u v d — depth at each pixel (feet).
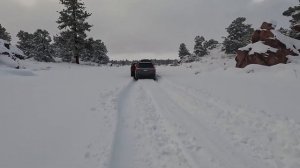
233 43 174.19
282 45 92.22
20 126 30.37
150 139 29.58
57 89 54.65
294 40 98.43
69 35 186.19
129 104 46.21
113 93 52.60
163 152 26.30
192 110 41.60
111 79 79.10
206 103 45.34
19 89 52.39
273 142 28.53
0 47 120.16
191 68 120.06
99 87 59.41
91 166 22.09
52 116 34.76
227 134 30.96
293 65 81.87
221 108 41.68
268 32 94.84
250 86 61.57
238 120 35.47
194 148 27.12
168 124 34.30
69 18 184.96
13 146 24.95
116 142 28.53
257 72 82.79
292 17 118.83
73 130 30.07
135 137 30.19
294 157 25.18
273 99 46.78
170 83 71.36
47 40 201.67
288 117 35.09
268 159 24.97
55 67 143.43
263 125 33.12
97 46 240.73
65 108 39.14
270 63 87.76
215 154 25.88
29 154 23.53
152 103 47.11
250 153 26.17
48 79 71.10
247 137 29.89
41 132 28.89
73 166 21.93
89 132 29.71
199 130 32.24
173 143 28.45
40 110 37.47
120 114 39.17
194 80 75.72
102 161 23.11
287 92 53.31
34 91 51.24
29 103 41.14
